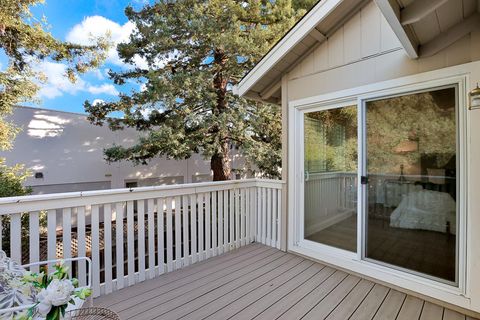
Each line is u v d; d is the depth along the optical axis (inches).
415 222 97.7
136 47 227.8
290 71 140.0
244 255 135.8
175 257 119.8
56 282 48.3
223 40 204.4
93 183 289.6
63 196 86.6
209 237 133.0
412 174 98.3
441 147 91.4
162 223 115.1
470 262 84.3
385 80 103.3
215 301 92.5
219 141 240.8
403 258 100.7
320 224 129.3
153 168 329.7
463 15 80.1
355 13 112.7
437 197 92.4
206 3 218.5
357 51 112.2
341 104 120.9
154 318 82.5
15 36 179.0
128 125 232.5
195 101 224.7
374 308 88.5
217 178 252.5
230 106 242.8
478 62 82.4
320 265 123.3
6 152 236.8
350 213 117.3
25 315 45.9
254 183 157.8
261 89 160.1
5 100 172.1
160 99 208.8
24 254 136.0
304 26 117.9
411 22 71.4
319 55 126.3
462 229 86.7
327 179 126.0
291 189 138.8
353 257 115.0
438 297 90.1
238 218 148.4
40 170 254.7
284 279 109.1
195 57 228.4
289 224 139.6
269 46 218.8
